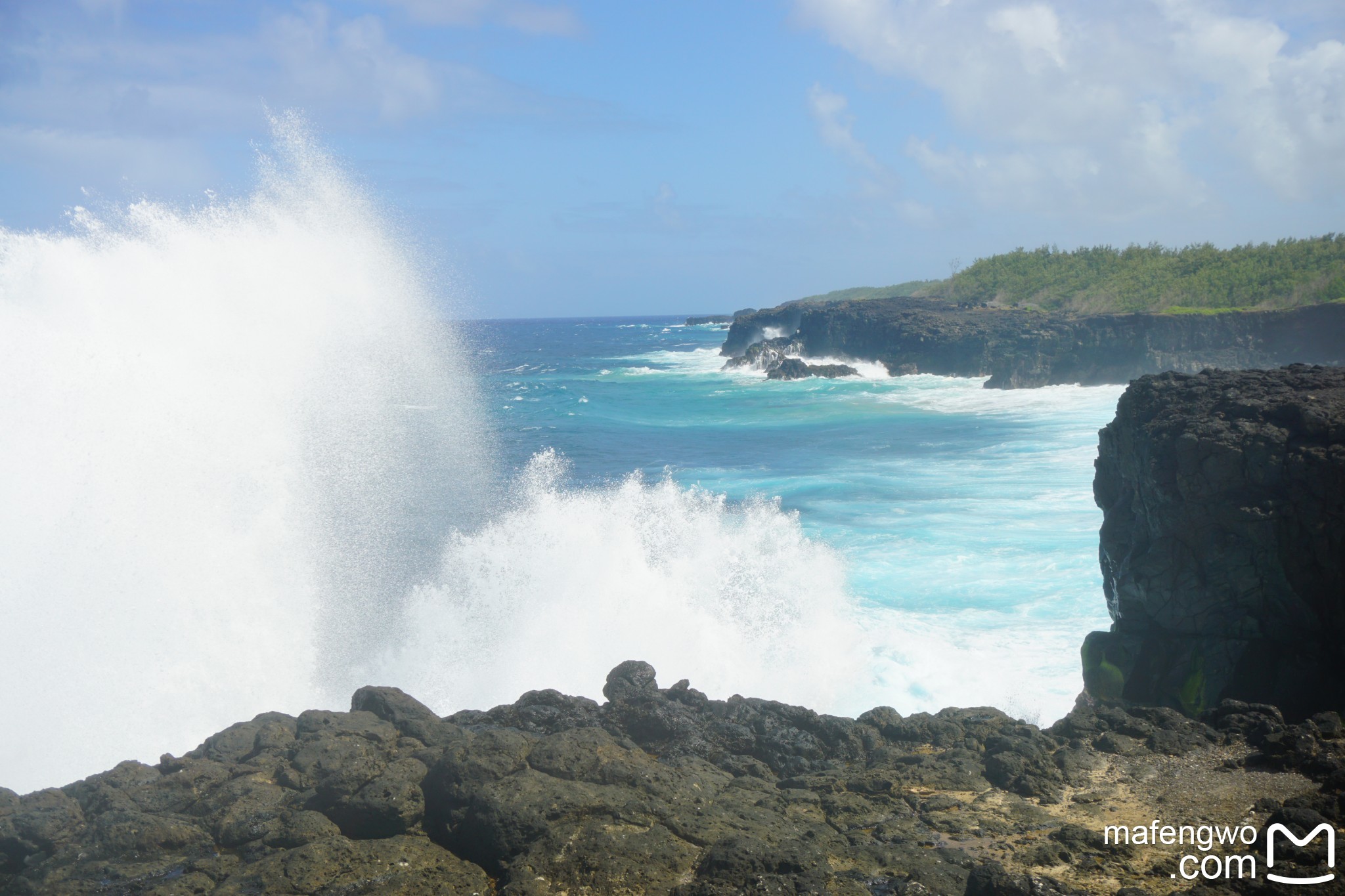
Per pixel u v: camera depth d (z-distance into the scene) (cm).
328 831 594
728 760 745
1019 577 1667
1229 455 961
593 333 19988
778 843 570
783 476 2897
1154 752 734
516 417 4769
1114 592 1151
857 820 636
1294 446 936
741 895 504
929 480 2627
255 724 743
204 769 664
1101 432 1236
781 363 7000
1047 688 1262
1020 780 687
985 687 1284
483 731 664
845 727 788
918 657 1365
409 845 583
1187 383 1118
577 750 654
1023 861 570
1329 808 593
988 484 2523
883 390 5825
